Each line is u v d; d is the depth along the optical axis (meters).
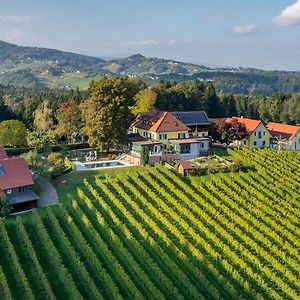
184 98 154.38
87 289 48.09
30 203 69.62
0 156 81.19
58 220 64.62
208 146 105.12
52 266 53.00
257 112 199.25
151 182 76.19
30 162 80.69
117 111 95.50
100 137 95.31
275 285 48.78
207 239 58.81
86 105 115.25
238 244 56.06
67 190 76.88
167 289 47.66
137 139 104.44
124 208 65.62
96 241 58.00
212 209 66.38
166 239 56.94
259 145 115.88
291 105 197.25
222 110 173.00
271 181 79.94
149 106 131.00
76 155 104.75
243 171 85.38
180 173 82.31
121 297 44.62
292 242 58.56
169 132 102.88
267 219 63.66
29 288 45.97
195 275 49.88
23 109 161.50
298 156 99.56
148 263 52.16
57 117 123.06
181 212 66.50
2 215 64.56
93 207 66.44
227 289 47.12
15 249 56.66
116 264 50.81
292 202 71.25
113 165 92.19
